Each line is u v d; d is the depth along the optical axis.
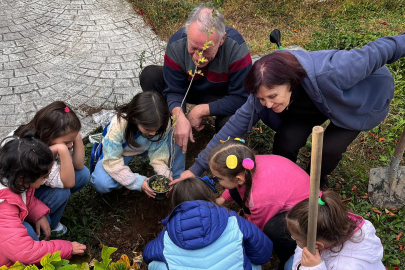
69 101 3.79
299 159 3.45
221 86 3.18
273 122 2.82
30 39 4.60
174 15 5.19
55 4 5.30
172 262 2.06
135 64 4.35
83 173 2.75
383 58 2.27
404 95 4.05
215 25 2.59
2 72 4.07
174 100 3.15
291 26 5.23
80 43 4.60
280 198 2.31
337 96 2.27
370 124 2.60
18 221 2.07
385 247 2.73
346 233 1.82
